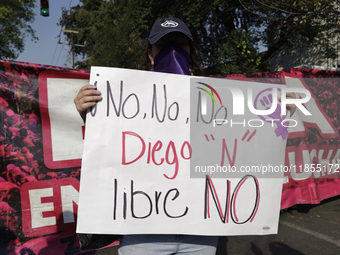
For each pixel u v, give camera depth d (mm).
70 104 2170
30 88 2068
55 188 2104
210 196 1160
